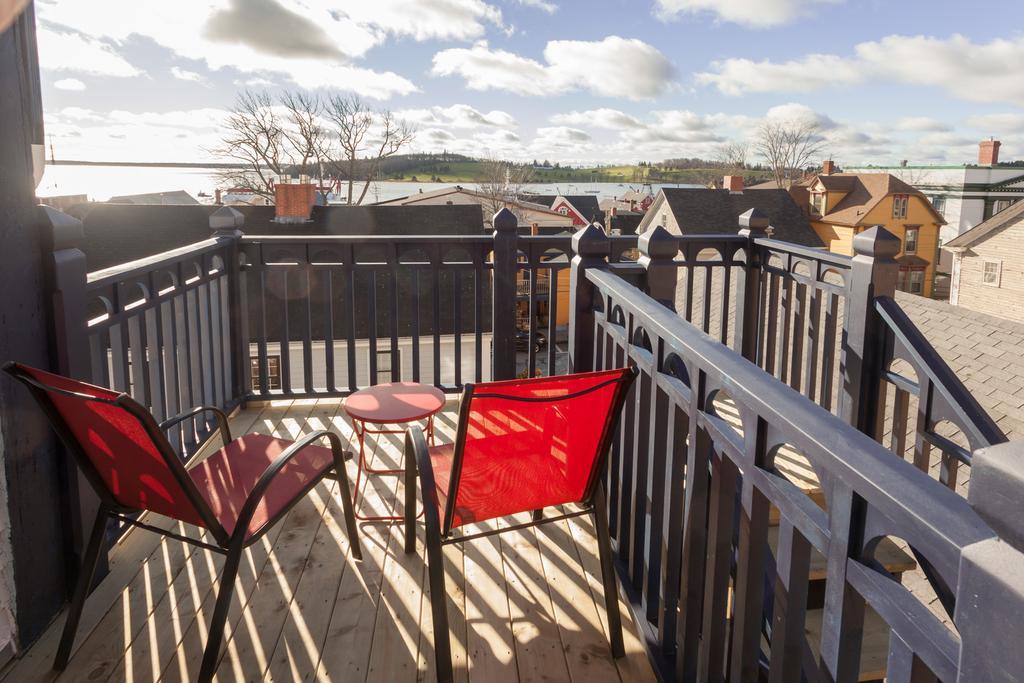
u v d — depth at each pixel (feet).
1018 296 91.97
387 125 106.73
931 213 125.08
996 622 1.94
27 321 6.39
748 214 13.64
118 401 5.02
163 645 6.61
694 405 5.19
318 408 13.39
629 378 6.03
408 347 54.65
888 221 124.47
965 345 29.48
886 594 2.80
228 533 6.03
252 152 101.04
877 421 9.61
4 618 6.21
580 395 5.90
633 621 7.04
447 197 140.46
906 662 2.69
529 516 9.21
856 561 3.04
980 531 2.14
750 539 4.29
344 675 6.27
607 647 6.68
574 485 6.48
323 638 6.76
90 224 74.13
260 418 12.82
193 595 7.39
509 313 13.29
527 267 13.32
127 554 8.14
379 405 9.20
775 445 3.98
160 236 74.54
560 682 6.22
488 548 8.41
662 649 6.22
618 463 8.16
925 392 8.45
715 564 5.06
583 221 164.96
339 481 7.68
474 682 6.20
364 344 53.62
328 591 7.52
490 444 5.96
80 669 6.27
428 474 6.12
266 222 78.79
